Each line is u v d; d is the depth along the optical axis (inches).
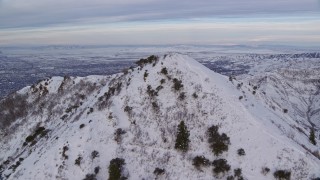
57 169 2271.2
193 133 2416.3
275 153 2223.2
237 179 2119.8
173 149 2348.7
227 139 2322.8
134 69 3134.8
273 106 3371.1
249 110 2610.7
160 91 2723.9
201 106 2573.8
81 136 2484.0
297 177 2096.5
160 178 2203.5
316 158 2288.4
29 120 4010.8
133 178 2214.6
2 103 4357.8
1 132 3983.8
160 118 2551.7
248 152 2247.8
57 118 3875.5
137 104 2682.1
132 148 2386.8
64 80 4407.0
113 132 2481.5
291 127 2861.7
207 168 2203.5
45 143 2714.1
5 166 3304.6
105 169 2272.4
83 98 4047.7
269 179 2102.6
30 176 2274.9
